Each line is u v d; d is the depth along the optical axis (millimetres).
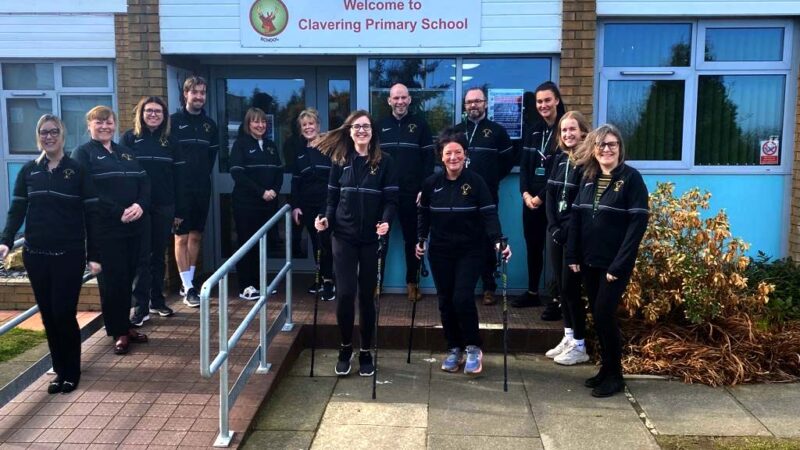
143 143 5211
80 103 6605
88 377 4355
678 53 5980
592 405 4250
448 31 5863
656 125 6059
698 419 4047
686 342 4898
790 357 4723
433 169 5758
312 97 6785
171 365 4547
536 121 6020
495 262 5770
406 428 3938
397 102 5645
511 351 5211
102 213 4484
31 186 4004
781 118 6035
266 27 5930
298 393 4430
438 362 5008
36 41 6387
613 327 4328
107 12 6305
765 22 5895
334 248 4605
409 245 5871
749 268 5789
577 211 4449
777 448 3652
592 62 5805
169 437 3625
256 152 5840
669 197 5164
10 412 3887
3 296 5883
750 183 6090
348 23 5902
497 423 4000
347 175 4523
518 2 5797
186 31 5953
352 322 4652
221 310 3564
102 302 4801
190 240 5855
